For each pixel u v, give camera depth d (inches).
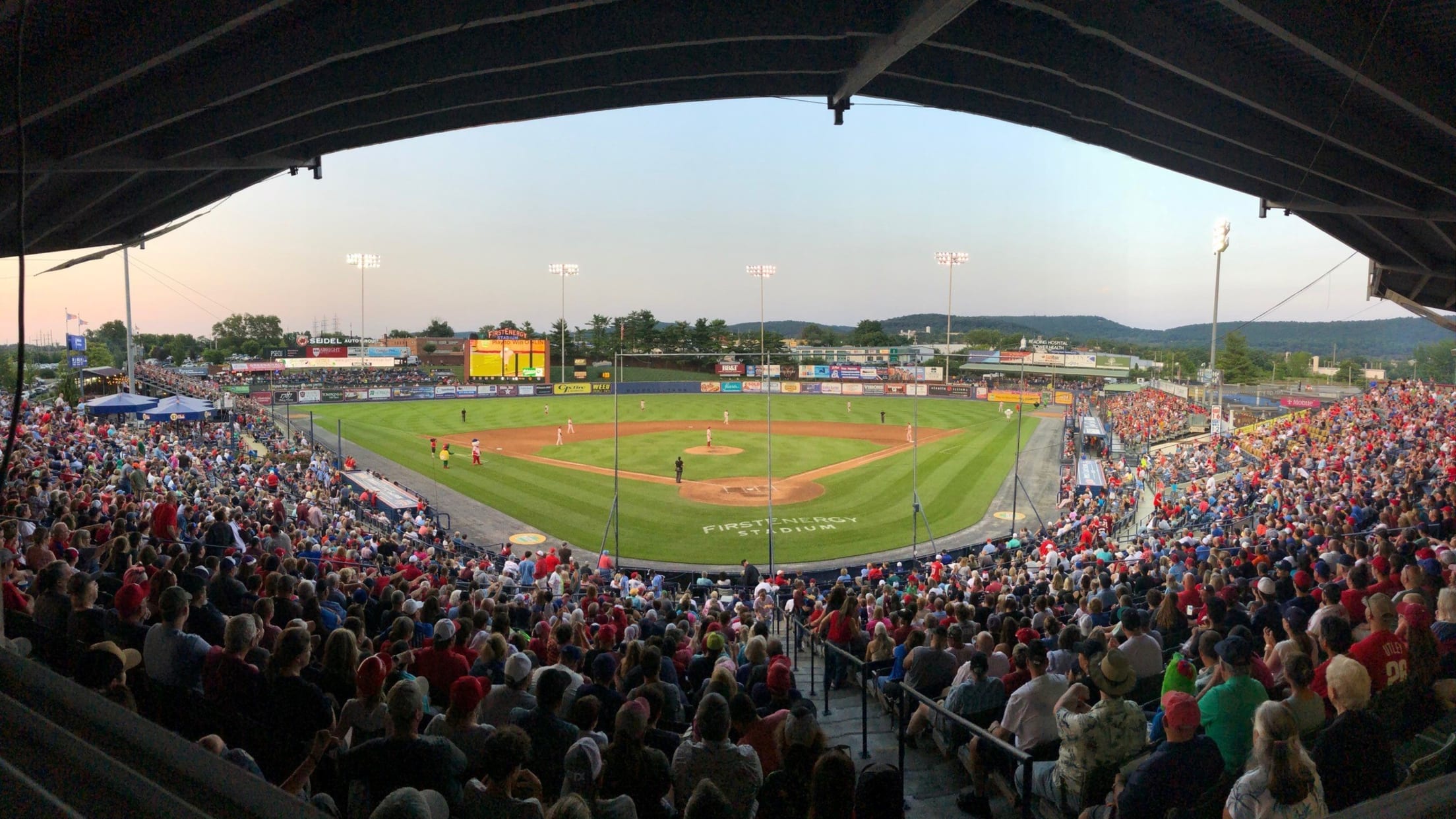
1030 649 258.1
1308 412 2079.2
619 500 1434.5
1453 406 1692.9
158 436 1520.7
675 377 4215.1
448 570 761.6
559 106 480.4
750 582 925.8
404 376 3777.1
